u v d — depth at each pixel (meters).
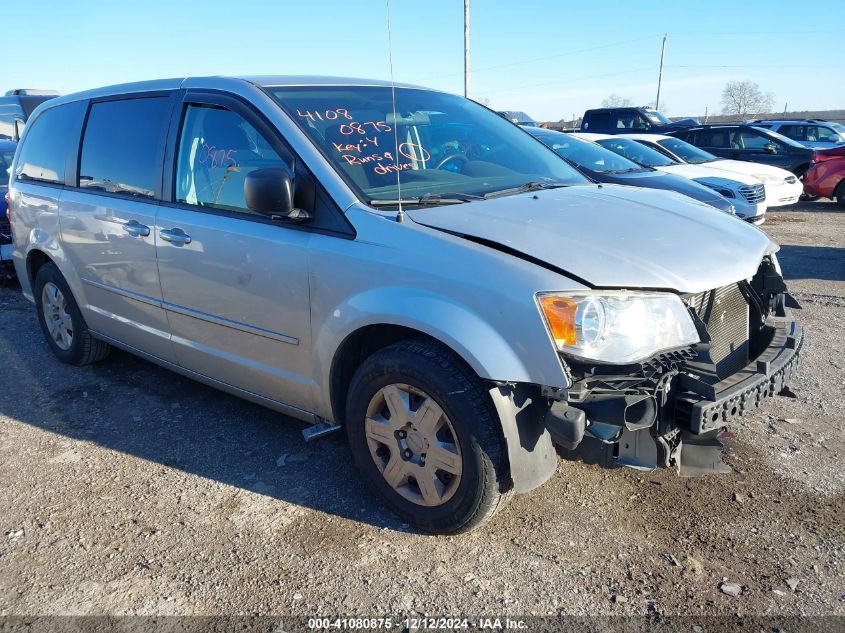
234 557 2.78
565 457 2.66
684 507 3.02
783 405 4.01
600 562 2.69
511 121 4.35
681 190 7.70
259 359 3.34
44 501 3.22
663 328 2.46
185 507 3.14
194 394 4.41
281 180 2.85
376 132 3.38
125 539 2.92
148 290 3.84
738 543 2.77
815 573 2.58
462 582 2.60
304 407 3.26
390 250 2.72
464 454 2.60
